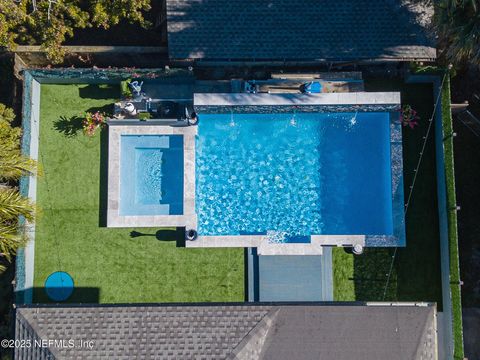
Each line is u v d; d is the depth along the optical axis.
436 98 24.11
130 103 23.81
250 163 25.05
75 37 25.38
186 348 18.77
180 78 24.28
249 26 23.00
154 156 24.80
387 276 23.55
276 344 18.92
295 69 24.64
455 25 20.12
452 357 22.06
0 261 24.44
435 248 23.72
